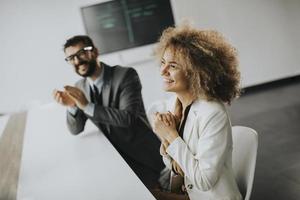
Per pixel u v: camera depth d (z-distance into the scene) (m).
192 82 1.20
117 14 4.89
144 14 4.91
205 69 1.17
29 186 1.40
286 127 3.48
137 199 1.11
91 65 1.87
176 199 1.36
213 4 5.09
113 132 1.91
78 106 1.80
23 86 5.02
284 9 5.25
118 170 1.36
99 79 1.92
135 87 1.90
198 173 1.13
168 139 1.23
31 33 4.91
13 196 1.34
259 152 3.02
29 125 2.43
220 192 1.19
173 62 1.21
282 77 5.45
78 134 1.95
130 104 1.85
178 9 4.99
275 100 4.60
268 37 5.31
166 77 1.25
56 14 4.91
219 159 1.13
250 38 5.27
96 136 1.86
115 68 1.94
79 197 1.21
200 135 1.21
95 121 1.94
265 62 5.38
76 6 4.90
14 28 4.86
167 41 1.23
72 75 5.10
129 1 4.88
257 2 5.18
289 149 2.94
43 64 5.01
